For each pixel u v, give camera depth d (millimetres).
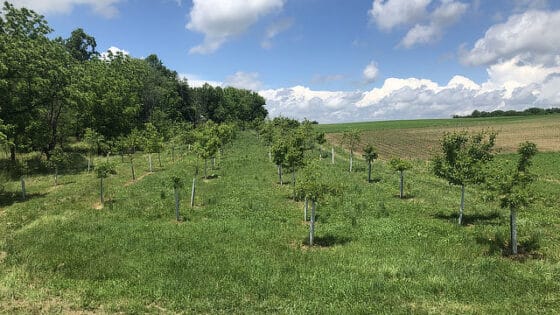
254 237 14852
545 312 8719
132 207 20344
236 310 8938
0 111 35344
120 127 53969
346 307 9016
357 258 12430
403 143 71125
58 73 41281
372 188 24891
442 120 156250
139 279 10688
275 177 29641
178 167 36656
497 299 9398
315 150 49844
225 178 29297
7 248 13547
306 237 14961
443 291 9898
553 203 20516
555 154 46125
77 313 8867
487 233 14984
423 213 18672
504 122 125312
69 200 22484
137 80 72875
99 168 21500
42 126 39844
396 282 10398
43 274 11133
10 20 41125
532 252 12883
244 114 123312
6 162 38031
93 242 14133
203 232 15461
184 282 10406
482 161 16875
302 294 9766
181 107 101625
